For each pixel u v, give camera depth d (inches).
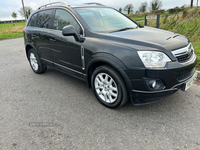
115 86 100.2
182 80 92.6
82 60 112.3
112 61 92.3
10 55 278.8
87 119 98.5
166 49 87.6
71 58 122.2
